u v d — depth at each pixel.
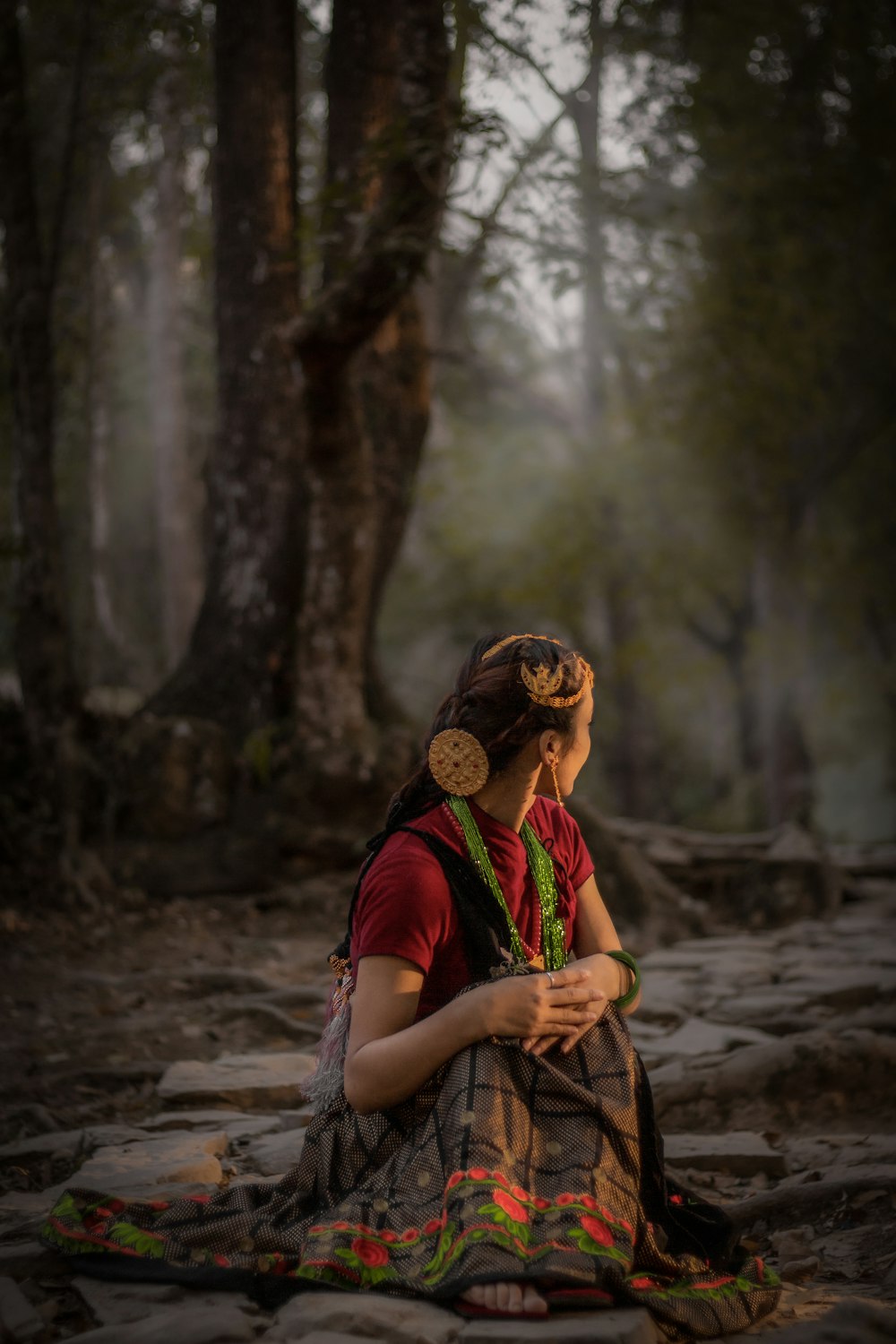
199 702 8.45
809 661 18.81
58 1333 2.24
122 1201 2.60
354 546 8.08
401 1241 2.27
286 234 8.47
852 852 11.24
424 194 6.76
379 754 8.12
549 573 17.34
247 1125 3.79
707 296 12.85
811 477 17.81
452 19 7.19
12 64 8.09
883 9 13.59
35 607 8.01
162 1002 5.61
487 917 2.40
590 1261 2.15
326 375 7.30
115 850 7.74
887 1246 2.82
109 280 12.34
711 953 7.04
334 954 2.62
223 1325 2.10
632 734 19.22
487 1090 2.28
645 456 16.97
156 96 11.21
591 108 10.45
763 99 12.89
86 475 10.20
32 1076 4.43
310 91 12.12
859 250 14.98
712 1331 2.24
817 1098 3.94
